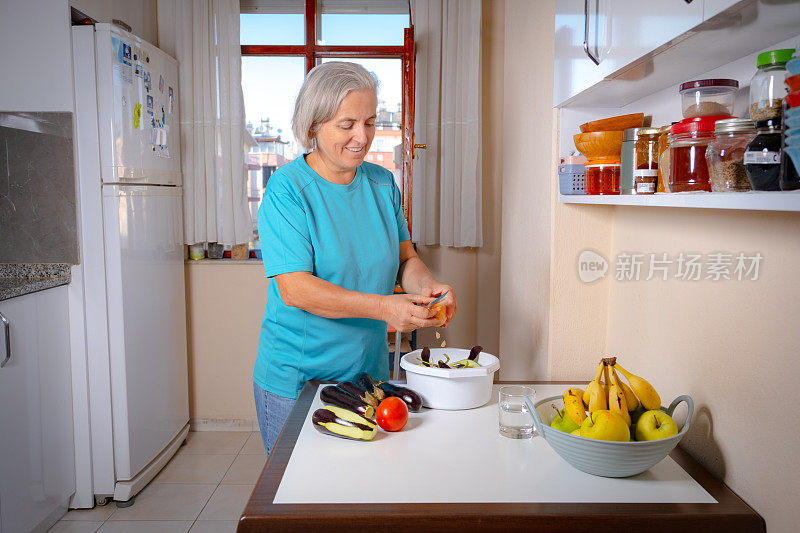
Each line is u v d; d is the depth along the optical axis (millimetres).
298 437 1300
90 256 2535
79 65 2457
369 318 1573
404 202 3395
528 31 2068
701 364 1259
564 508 1016
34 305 2309
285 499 1041
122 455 2645
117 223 2529
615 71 1171
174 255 3145
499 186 3652
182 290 3262
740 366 1114
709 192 930
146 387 2809
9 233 2506
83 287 2545
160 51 2988
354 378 1570
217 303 3453
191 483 2877
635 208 1614
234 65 3348
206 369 3490
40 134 2471
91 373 2592
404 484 1096
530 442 1287
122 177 2559
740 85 1076
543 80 1880
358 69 1520
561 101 1622
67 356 2541
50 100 2459
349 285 1646
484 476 1128
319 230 1604
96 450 2631
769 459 1023
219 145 3389
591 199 1418
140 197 2732
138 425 2732
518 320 2268
